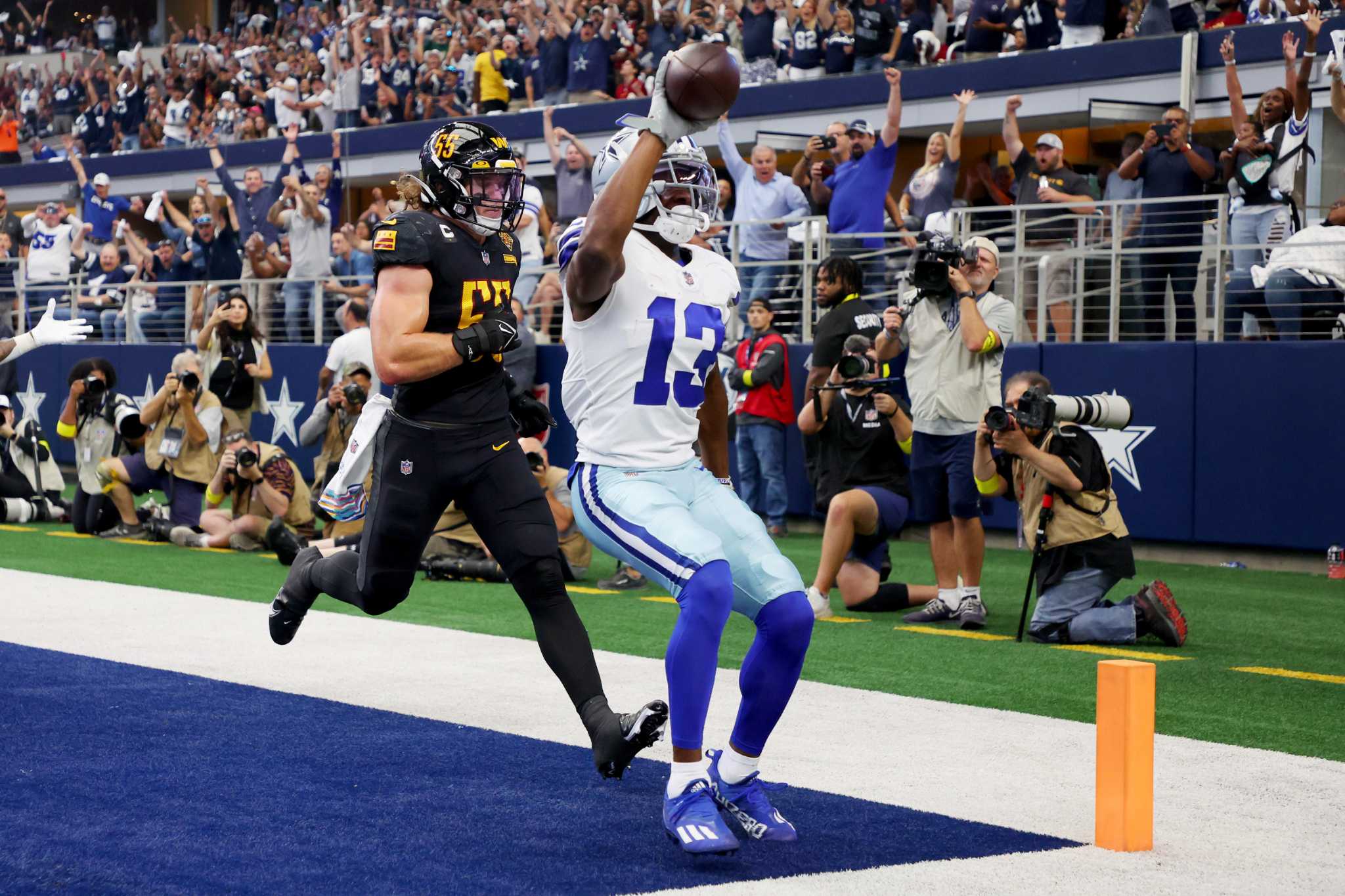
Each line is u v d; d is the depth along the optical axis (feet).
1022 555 35.86
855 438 26.45
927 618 26.00
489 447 14.37
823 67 51.19
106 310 58.85
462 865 12.00
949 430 25.43
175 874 11.60
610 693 19.08
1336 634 25.09
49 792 14.08
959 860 12.33
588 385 13.32
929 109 47.44
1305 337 34.01
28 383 59.16
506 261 14.71
